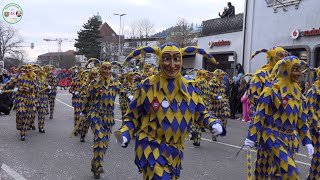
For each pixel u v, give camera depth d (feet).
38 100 35.27
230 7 75.87
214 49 79.05
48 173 21.72
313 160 19.19
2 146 28.78
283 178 14.93
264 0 64.59
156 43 182.29
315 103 19.48
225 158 26.81
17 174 21.25
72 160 25.03
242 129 41.83
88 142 31.45
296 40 58.08
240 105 50.85
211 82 34.76
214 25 79.71
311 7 55.47
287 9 59.82
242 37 69.82
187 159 26.23
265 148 15.96
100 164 20.83
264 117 15.58
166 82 12.25
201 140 34.32
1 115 48.93
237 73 61.87
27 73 31.40
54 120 45.03
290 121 15.46
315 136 19.06
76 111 34.30
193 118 12.48
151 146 12.09
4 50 219.41
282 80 15.72
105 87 21.21
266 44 64.28
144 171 12.20
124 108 35.04
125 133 12.19
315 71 19.51
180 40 157.17
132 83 39.55
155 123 12.17
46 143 30.50
